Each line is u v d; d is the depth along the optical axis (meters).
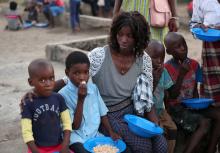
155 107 3.58
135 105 3.26
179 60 3.67
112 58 3.24
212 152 3.68
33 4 12.17
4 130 4.48
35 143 2.89
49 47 7.40
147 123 3.10
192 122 3.58
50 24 11.70
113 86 3.25
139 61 3.28
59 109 2.95
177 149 3.71
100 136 3.11
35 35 10.73
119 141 3.04
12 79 6.34
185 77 3.70
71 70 3.03
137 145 3.06
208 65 3.90
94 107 3.15
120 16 3.17
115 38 3.19
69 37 10.34
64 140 2.89
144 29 3.19
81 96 2.99
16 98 5.45
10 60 8.00
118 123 3.20
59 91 3.14
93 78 3.28
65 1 13.00
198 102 3.62
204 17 3.85
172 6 4.60
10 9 11.48
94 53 3.27
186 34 9.93
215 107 3.77
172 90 3.66
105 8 12.46
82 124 3.10
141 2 4.51
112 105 3.28
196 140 3.50
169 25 4.61
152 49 3.40
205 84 3.94
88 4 13.01
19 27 11.59
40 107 2.85
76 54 3.03
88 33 10.76
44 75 2.79
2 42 9.92
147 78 3.31
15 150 4.06
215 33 3.70
